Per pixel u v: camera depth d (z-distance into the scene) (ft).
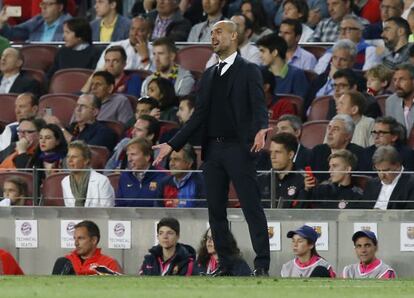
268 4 207.82
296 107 172.04
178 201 148.46
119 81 185.26
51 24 213.46
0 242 152.87
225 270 118.11
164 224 138.00
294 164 150.82
